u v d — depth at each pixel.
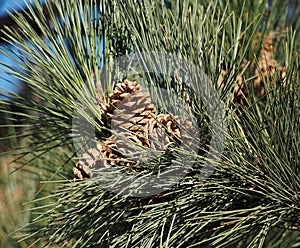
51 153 1.20
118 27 1.01
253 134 0.93
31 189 1.40
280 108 0.93
